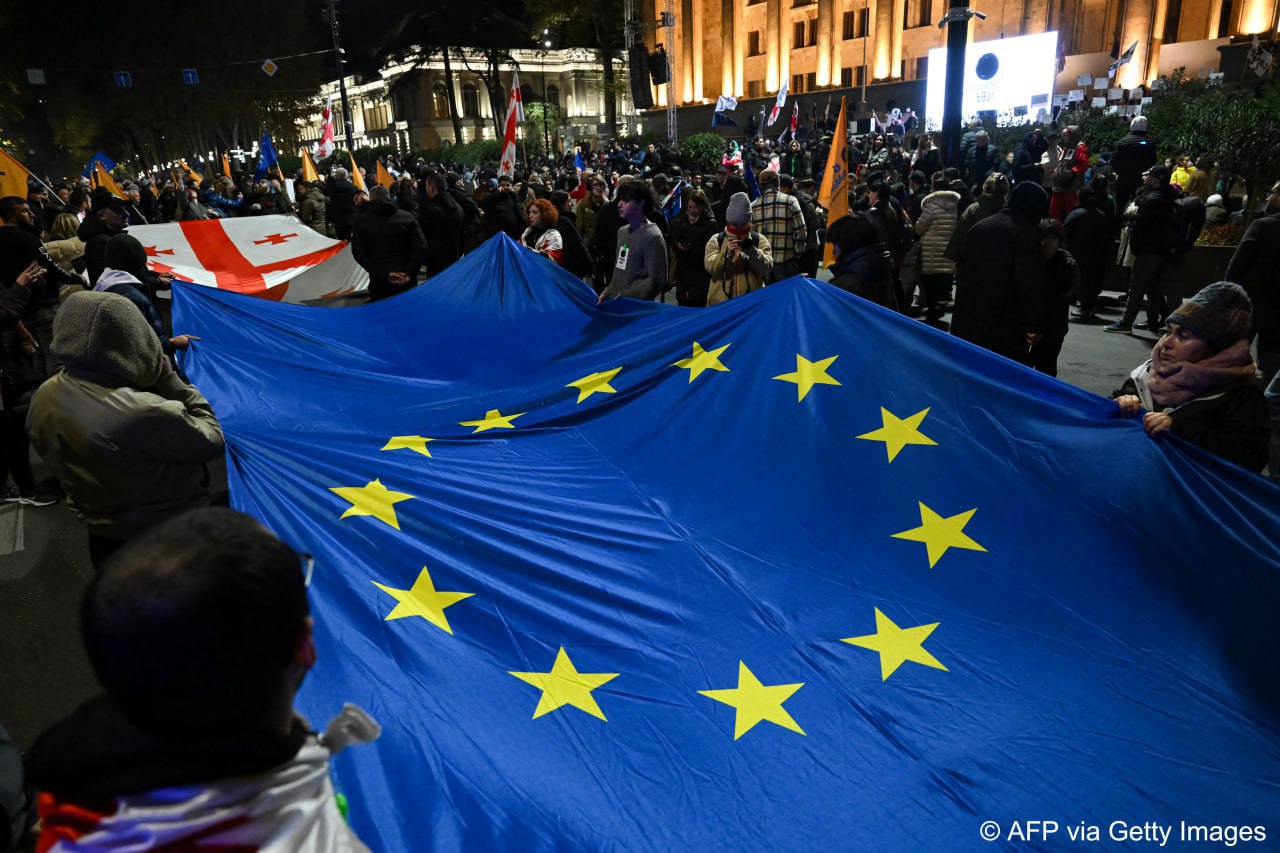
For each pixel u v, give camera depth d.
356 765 1.93
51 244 8.93
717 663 2.50
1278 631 2.39
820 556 2.95
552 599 2.73
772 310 3.99
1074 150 14.98
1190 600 2.54
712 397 3.78
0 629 4.29
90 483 2.79
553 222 8.49
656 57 28.56
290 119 57.53
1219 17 38.09
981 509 2.99
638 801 2.02
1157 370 3.10
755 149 28.41
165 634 0.84
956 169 10.27
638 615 2.69
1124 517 2.78
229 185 19.78
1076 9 42.00
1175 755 2.12
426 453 3.47
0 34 48.50
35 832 1.86
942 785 2.07
